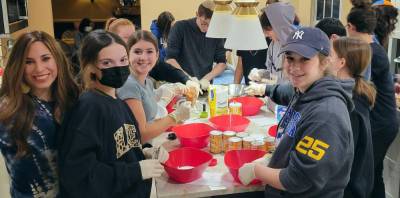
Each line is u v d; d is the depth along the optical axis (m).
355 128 1.87
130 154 1.54
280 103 2.27
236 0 1.96
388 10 2.87
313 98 1.48
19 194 1.43
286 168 1.47
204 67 3.50
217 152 2.04
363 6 2.52
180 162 1.91
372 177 2.00
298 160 1.41
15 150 1.38
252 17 1.93
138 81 1.96
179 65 3.46
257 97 2.89
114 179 1.42
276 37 2.57
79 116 1.40
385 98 2.46
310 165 1.37
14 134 1.37
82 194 1.37
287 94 2.15
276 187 1.50
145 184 1.55
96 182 1.38
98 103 1.43
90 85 1.51
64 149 1.38
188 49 3.42
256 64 3.29
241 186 1.70
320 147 1.37
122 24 2.66
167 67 2.76
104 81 1.49
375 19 2.48
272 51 2.80
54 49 1.46
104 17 7.72
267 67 2.92
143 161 1.52
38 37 1.42
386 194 2.85
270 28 2.56
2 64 3.39
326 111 1.40
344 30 2.75
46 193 1.46
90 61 1.48
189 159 1.92
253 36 1.93
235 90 2.93
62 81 1.50
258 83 2.61
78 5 7.55
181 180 1.73
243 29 1.93
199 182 1.74
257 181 1.70
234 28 1.96
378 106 2.45
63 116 1.48
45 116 1.44
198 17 3.31
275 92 2.26
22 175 1.41
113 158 1.47
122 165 1.46
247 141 1.97
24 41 1.39
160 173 1.54
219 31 2.22
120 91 1.83
